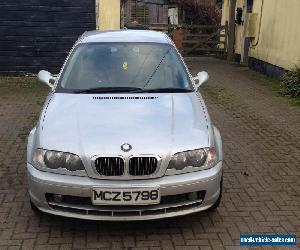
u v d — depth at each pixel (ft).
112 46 16.89
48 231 13.03
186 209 12.33
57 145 12.03
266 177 17.33
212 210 14.15
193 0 68.49
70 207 12.03
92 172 11.69
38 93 31.89
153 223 13.56
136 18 74.59
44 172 12.08
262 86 37.19
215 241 12.65
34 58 38.06
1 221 13.53
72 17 37.27
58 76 15.85
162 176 11.83
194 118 13.33
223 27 54.65
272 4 41.39
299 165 18.75
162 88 15.19
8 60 37.88
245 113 27.73
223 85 37.35
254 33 46.42
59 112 13.47
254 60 46.39
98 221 13.14
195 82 16.71
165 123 12.81
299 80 33.01
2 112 26.45
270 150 20.63
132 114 13.21
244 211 14.40
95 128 12.45
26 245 12.31
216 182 12.46
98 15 37.17
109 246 12.35
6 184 16.16
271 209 14.58
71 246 12.30
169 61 16.44
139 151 11.67
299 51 35.35
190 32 64.59
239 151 20.36
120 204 11.66
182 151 11.98
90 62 16.12
